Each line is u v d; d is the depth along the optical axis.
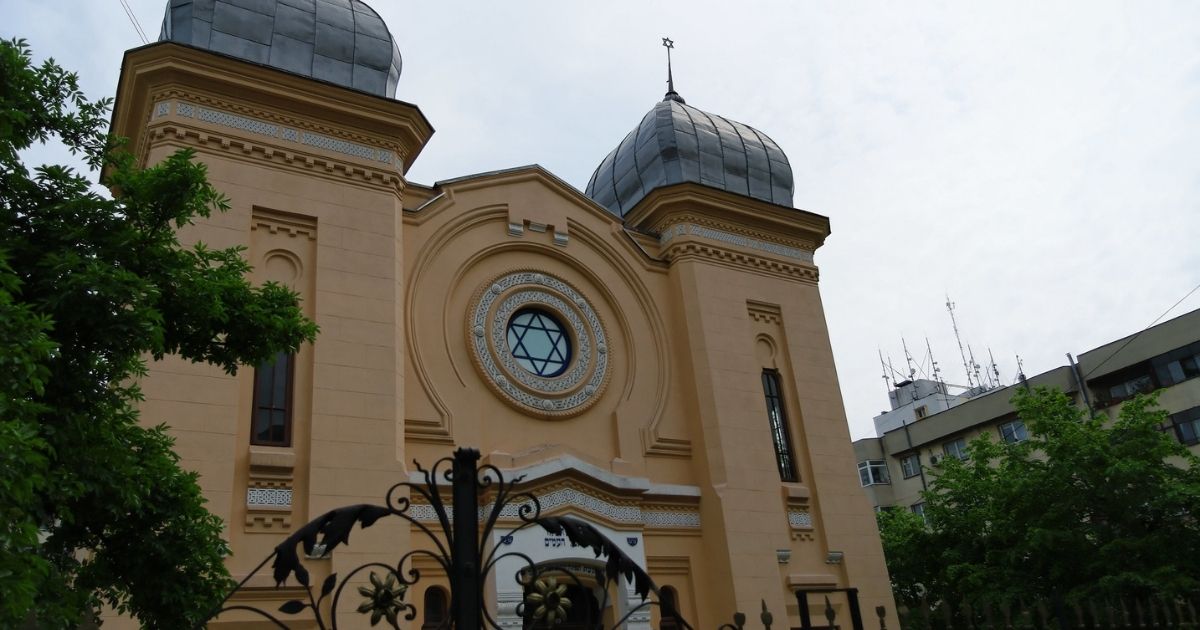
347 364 15.45
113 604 9.34
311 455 14.55
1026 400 25.00
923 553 26.91
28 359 6.61
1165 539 21.28
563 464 16.94
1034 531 22.09
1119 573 20.92
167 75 15.73
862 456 46.50
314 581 14.04
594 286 19.91
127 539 9.19
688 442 19.36
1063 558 22.39
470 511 5.73
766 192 22.98
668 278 20.92
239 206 15.58
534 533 16.31
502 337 18.12
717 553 18.20
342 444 14.89
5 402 6.40
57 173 8.87
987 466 27.94
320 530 5.34
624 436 18.69
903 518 29.64
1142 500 21.88
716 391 19.34
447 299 17.72
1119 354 37.12
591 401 18.58
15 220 8.66
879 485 45.78
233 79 16.06
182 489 9.41
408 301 17.08
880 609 8.83
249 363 9.82
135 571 9.10
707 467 18.89
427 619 15.27
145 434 9.60
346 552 14.39
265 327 9.62
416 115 17.70
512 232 19.06
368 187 16.97
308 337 9.99
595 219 20.36
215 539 9.66
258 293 10.10
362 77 18.02
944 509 26.73
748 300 21.03
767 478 19.16
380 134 17.45
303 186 16.33
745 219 21.67
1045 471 23.59
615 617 16.98
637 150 22.98
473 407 17.16
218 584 9.52
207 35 16.80
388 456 15.23
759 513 18.72
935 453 44.06
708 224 21.20
